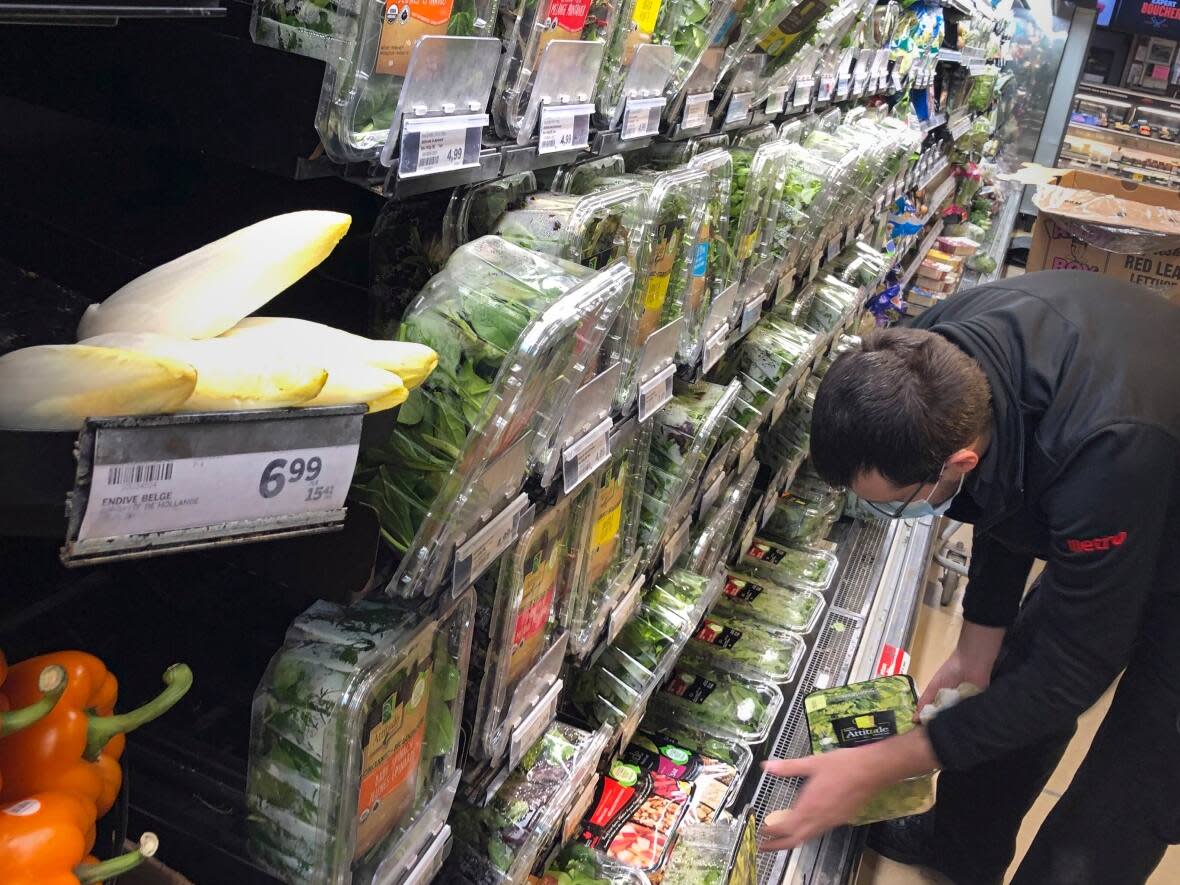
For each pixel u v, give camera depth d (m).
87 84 0.99
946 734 1.88
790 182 2.54
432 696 1.21
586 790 1.77
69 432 0.60
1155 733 2.11
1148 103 10.00
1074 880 2.26
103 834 0.85
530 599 1.39
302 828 1.03
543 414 1.21
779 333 2.78
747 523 3.04
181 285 0.79
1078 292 1.86
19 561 1.18
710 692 2.54
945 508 1.91
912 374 1.60
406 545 1.06
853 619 3.07
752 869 1.95
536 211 1.34
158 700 0.75
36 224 1.20
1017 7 9.44
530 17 1.16
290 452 0.73
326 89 0.89
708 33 1.67
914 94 4.89
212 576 1.24
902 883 2.84
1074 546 1.69
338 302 1.39
